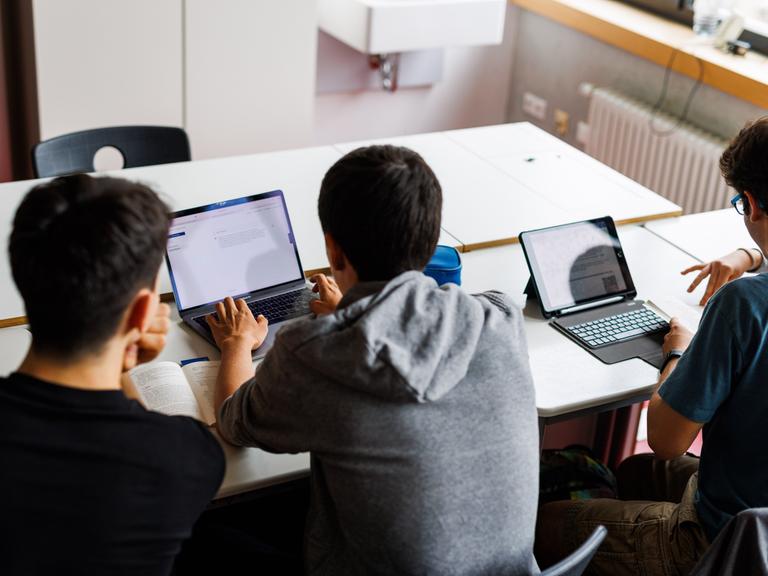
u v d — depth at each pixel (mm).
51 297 1046
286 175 2578
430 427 1242
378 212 1271
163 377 1681
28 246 1049
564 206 2525
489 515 1288
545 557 1868
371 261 1300
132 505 1066
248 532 1803
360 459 1244
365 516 1268
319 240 2250
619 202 2570
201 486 1145
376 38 3506
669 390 1604
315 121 4133
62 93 3182
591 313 2039
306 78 3572
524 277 2189
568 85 4039
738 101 3207
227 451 1572
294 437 1281
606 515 1799
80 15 3084
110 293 1062
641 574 1723
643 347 1930
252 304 1952
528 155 2855
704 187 3287
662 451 1646
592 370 1844
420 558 1264
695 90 3377
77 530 1038
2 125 3418
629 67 3664
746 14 3506
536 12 4078
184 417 1173
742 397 1566
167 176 2506
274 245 2020
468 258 2258
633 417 2430
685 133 3316
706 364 1556
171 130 2684
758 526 1385
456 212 2441
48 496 1026
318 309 1824
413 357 1213
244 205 1987
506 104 4504
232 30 3350
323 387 1236
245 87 3473
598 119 3732
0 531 1014
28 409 1039
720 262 2123
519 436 1310
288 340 1252
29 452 1023
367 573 1325
